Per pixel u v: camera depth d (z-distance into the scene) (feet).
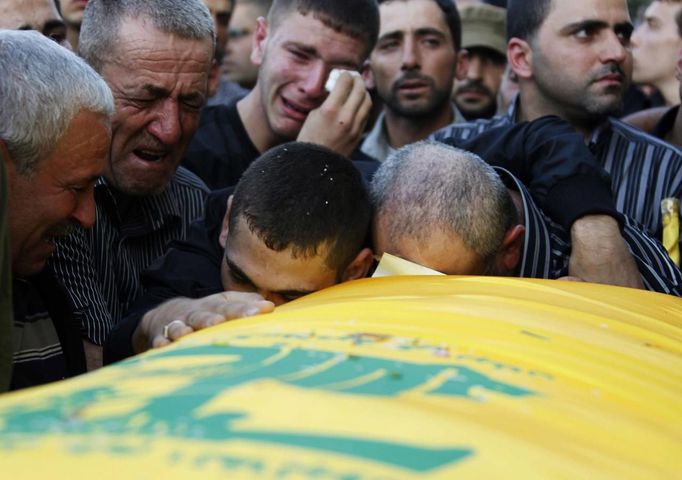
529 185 9.18
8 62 6.74
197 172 11.60
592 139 11.48
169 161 9.52
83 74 6.94
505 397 4.24
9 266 5.85
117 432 3.42
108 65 9.25
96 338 8.64
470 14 16.49
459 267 7.28
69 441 3.35
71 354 7.57
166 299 7.79
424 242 7.21
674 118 13.55
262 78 11.76
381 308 5.57
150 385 3.91
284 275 6.96
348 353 4.57
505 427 3.85
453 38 14.34
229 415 3.57
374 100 15.49
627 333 5.81
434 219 7.20
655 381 4.97
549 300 6.23
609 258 8.59
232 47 17.04
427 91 14.14
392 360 4.51
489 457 3.52
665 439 4.28
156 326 6.59
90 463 3.21
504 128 9.65
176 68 9.29
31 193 6.84
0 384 5.86
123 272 9.52
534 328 5.34
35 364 7.32
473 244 7.27
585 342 5.28
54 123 6.74
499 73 16.65
